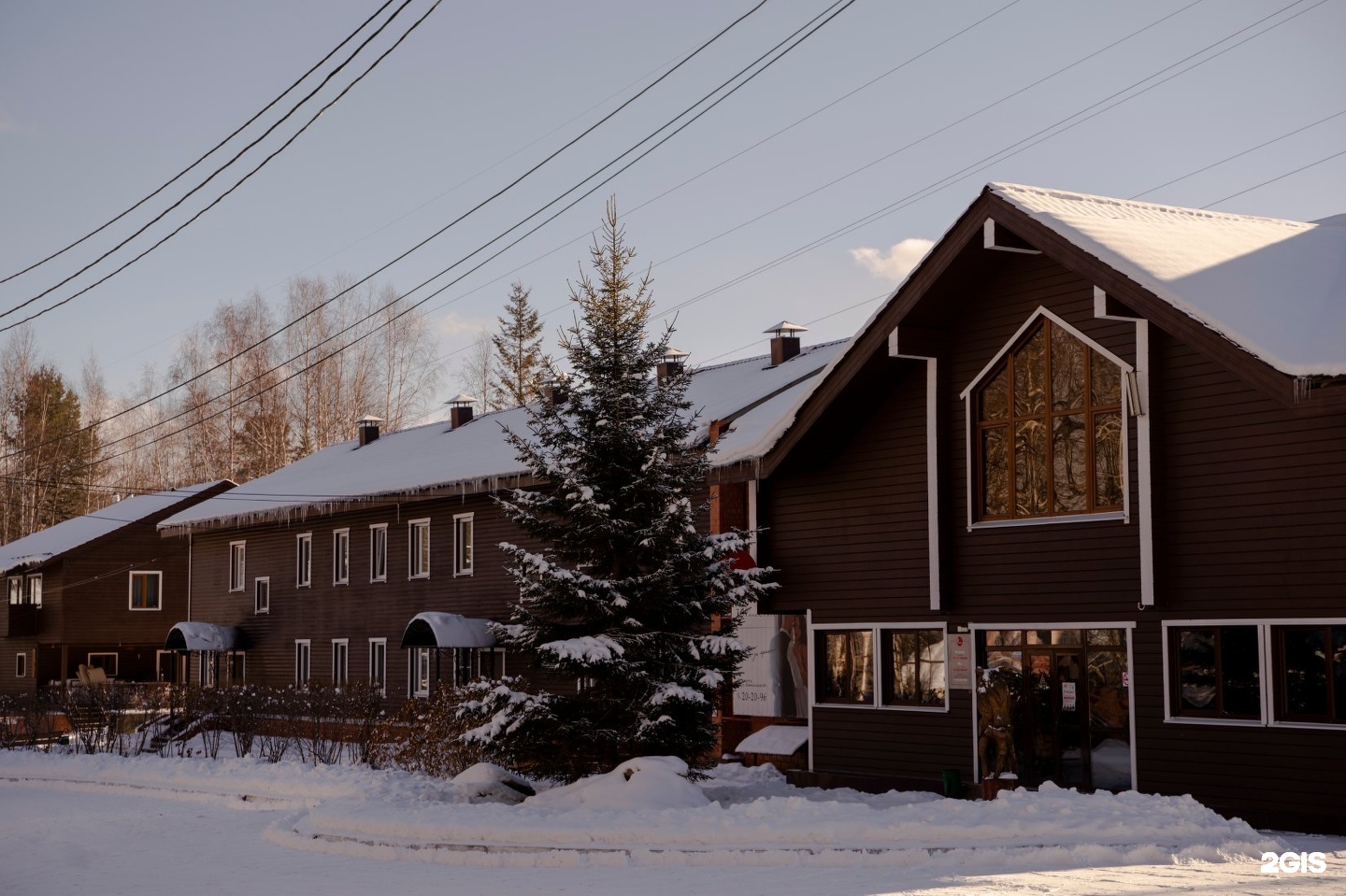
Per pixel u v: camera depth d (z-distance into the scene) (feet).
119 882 52.44
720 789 77.10
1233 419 62.13
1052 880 42.22
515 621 72.13
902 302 73.26
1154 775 63.98
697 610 69.97
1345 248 73.26
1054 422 70.23
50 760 113.70
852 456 80.18
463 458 136.98
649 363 71.87
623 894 43.78
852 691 79.97
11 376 290.76
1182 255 64.95
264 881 51.13
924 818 51.55
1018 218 67.15
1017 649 71.41
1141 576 64.18
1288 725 59.36
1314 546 59.06
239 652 164.04
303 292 235.40
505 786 73.00
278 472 181.78
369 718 103.04
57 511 292.61
